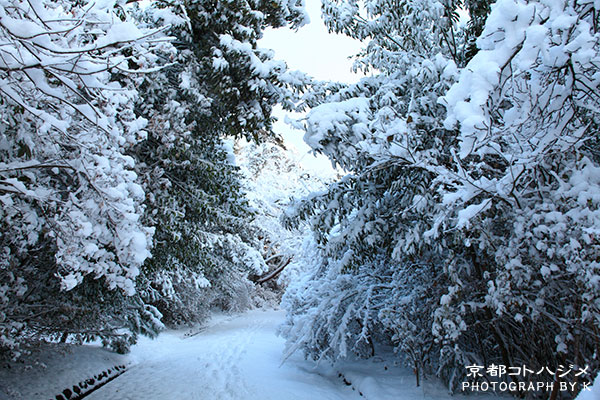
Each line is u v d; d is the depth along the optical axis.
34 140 3.62
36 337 5.77
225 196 8.82
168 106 6.22
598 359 3.63
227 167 8.89
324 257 9.01
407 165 4.34
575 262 3.15
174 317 15.71
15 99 2.70
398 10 5.85
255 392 6.57
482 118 2.35
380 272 7.75
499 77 2.33
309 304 8.63
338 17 6.17
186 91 6.52
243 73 6.55
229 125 7.64
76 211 3.42
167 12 6.21
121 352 9.21
